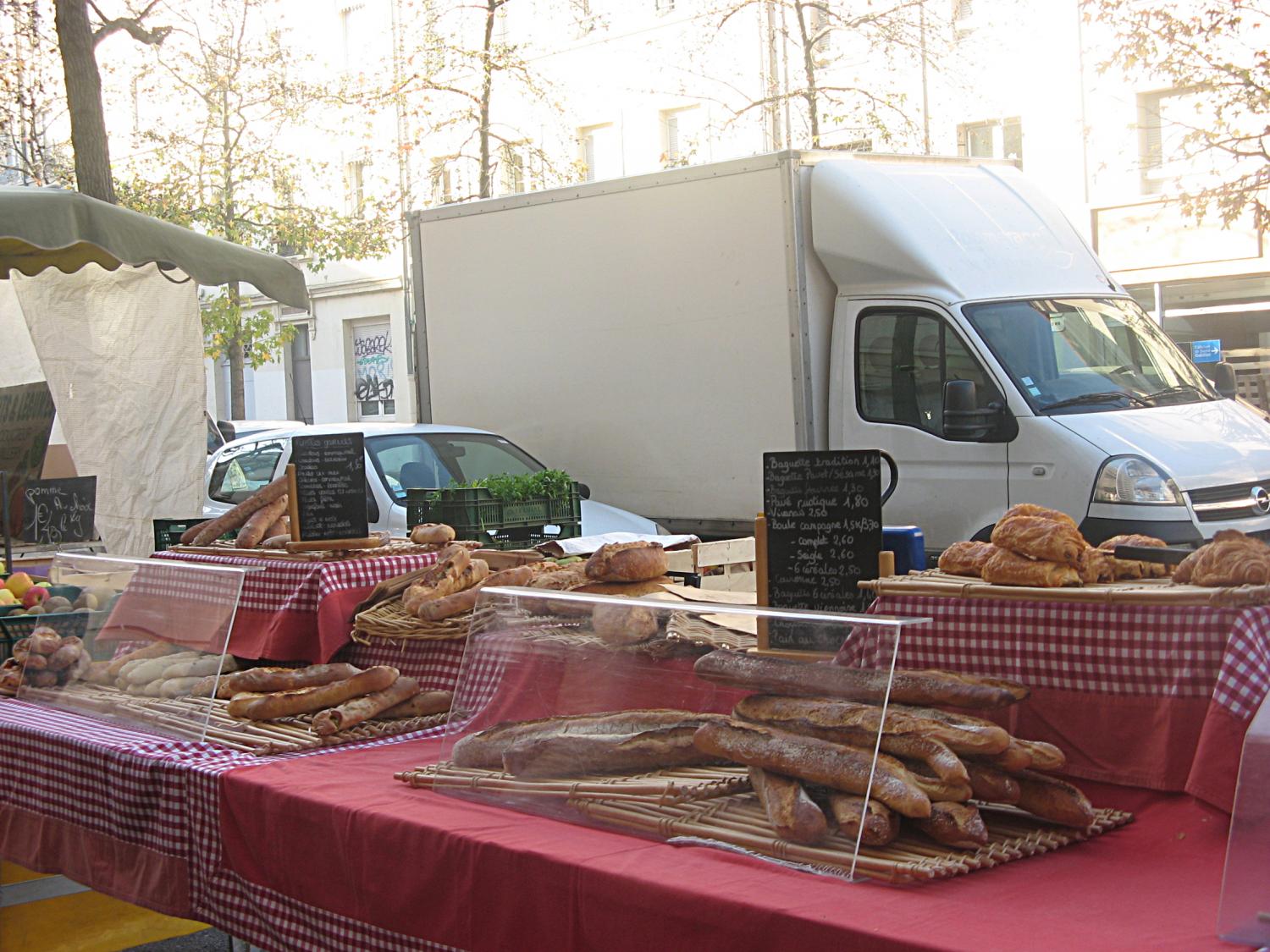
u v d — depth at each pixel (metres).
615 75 20.55
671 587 3.71
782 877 2.19
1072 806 2.33
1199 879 2.16
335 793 2.87
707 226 8.56
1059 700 2.70
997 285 8.06
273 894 2.93
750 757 2.44
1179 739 2.51
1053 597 2.70
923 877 2.12
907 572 3.53
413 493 6.70
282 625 4.38
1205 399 8.12
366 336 24.97
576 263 9.28
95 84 9.38
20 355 8.98
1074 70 16.34
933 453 7.86
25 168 16.77
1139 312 8.66
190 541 5.20
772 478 3.23
